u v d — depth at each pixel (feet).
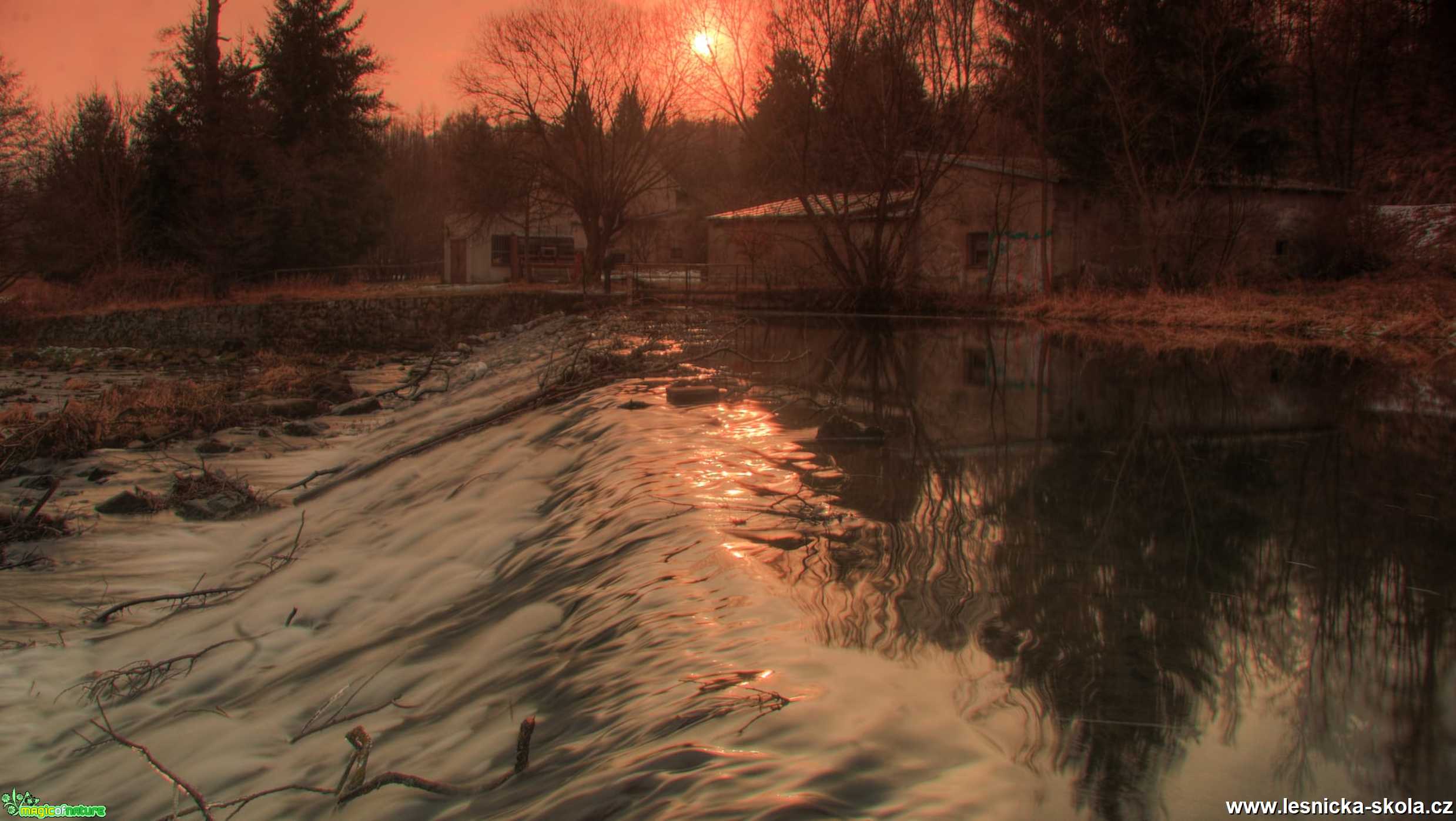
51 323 119.14
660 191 176.55
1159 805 7.88
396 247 220.02
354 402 57.72
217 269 132.67
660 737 9.17
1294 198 107.65
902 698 9.86
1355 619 12.85
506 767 10.15
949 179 107.65
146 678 18.54
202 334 117.39
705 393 35.04
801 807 7.39
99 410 50.70
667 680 10.75
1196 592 13.91
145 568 27.27
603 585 15.38
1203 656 11.37
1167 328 75.46
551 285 144.77
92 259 136.98
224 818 11.71
